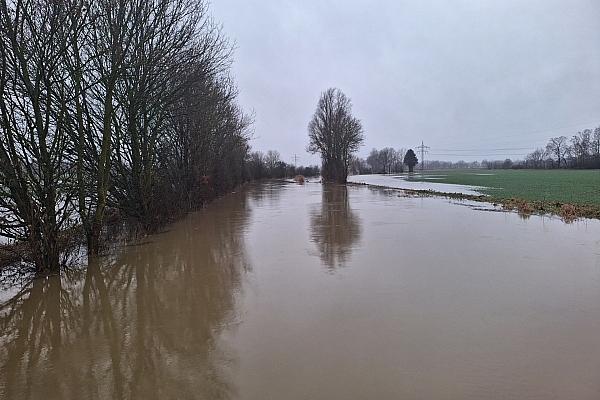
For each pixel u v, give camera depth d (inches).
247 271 327.3
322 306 240.4
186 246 445.1
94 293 287.6
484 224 542.0
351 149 2107.5
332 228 534.9
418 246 402.0
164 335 208.7
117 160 499.5
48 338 212.1
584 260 334.0
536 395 145.2
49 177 337.1
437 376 158.9
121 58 418.9
